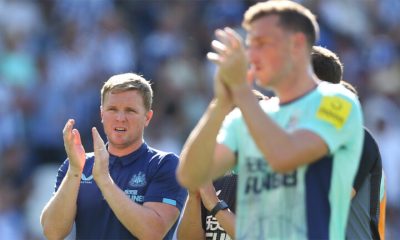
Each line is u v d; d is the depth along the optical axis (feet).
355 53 114.62
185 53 109.60
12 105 99.66
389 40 118.52
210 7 115.14
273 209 29.32
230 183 38.78
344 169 29.22
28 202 92.22
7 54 105.19
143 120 38.91
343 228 29.53
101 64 106.22
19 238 88.89
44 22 112.27
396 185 95.81
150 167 38.63
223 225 36.91
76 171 37.06
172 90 103.65
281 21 28.99
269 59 28.96
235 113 30.86
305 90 29.58
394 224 94.32
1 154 95.71
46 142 98.99
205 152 29.12
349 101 29.27
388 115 106.93
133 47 111.34
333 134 28.58
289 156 27.84
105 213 38.01
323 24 114.73
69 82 103.55
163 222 37.52
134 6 115.44
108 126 38.58
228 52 28.27
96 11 112.47
